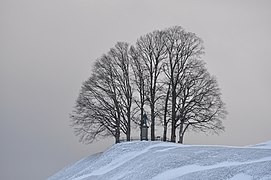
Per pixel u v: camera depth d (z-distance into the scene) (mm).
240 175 94312
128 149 129000
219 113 151250
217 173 97500
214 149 113750
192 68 152875
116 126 151125
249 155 104688
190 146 121750
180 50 153875
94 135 152250
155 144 128125
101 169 123688
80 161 141875
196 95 150000
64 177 132250
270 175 91500
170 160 109562
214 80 153625
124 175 111750
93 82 153875
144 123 147125
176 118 148750
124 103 153375
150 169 108438
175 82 151000
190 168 104125
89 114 152000
